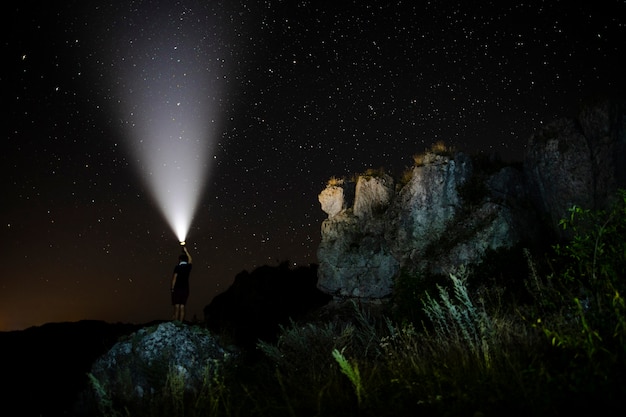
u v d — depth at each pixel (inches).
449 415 146.3
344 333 285.7
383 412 164.2
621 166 373.4
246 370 310.2
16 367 451.8
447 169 453.4
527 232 410.0
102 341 505.7
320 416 176.9
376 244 491.5
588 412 130.1
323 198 556.4
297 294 571.8
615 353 146.3
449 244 424.5
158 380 321.7
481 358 186.4
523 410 140.0
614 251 171.5
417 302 394.9
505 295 338.0
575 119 409.7
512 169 442.9
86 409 332.5
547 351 172.4
